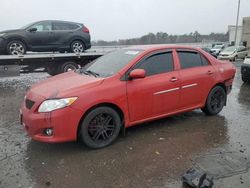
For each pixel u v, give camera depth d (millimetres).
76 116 4273
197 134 5203
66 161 4191
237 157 4289
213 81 6039
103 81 4590
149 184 3586
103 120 4605
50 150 4562
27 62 11336
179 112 5590
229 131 5367
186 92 5574
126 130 5379
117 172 3871
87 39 13273
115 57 5426
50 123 4160
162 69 5277
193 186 3432
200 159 4223
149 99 5023
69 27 12805
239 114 6480
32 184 3596
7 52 11328
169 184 3580
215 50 32875
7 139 5055
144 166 4027
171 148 4609
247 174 3791
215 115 6344
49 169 3961
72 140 4344
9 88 10266
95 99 4398
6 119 6250
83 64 12492
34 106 4316
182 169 3936
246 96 8570
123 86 4715
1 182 3635
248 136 5121
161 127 5551
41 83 4984
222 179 3662
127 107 4781
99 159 4242
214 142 4848
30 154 4426
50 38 12211
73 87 4395
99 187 3531
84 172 3877
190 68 5703
